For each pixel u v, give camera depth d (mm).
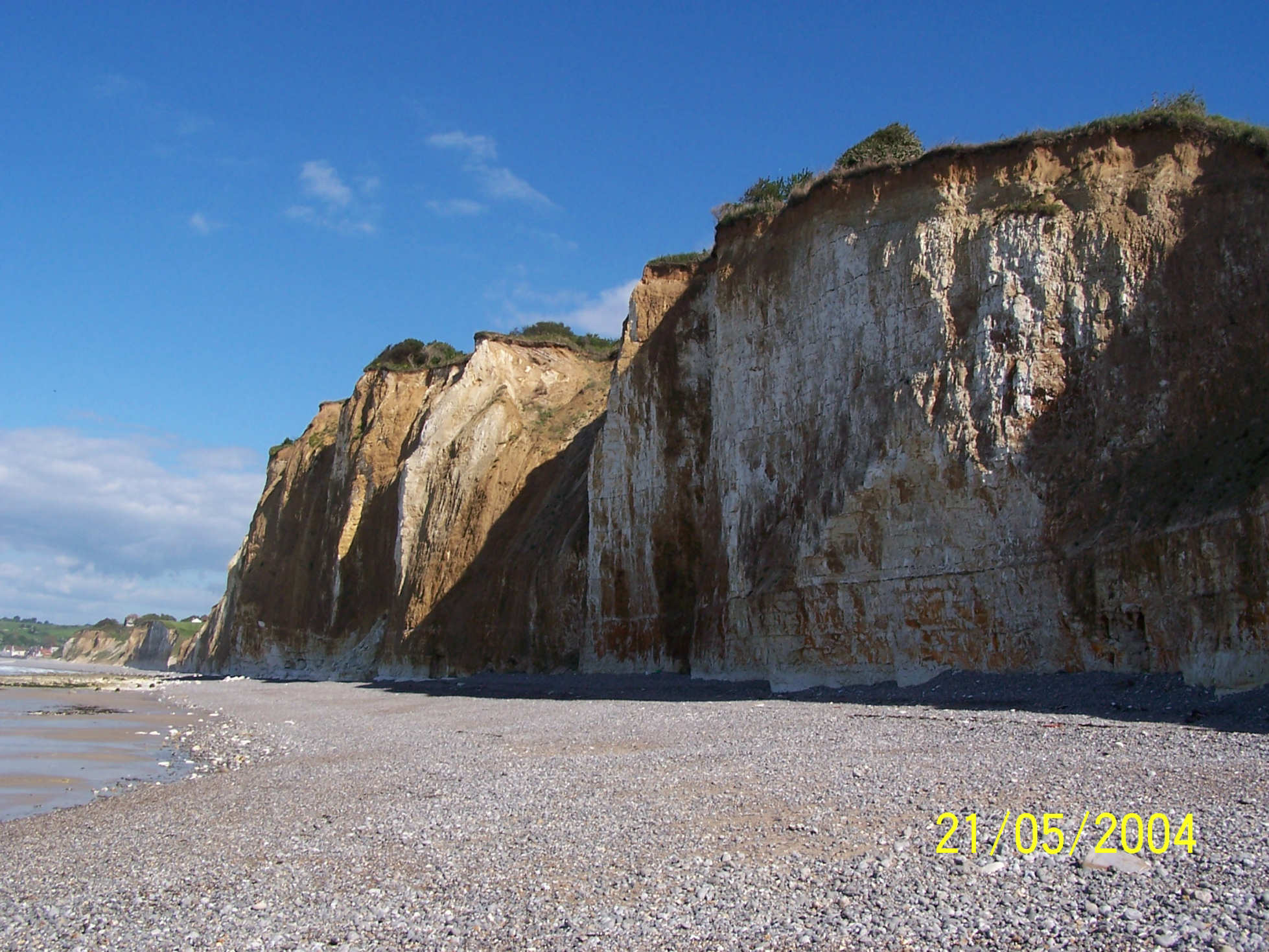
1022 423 21266
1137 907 6949
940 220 24500
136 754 23547
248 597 69688
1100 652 18609
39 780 19297
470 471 51031
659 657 35156
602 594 38125
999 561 20703
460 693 35906
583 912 8148
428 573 49844
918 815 10078
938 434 22297
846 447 25203
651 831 10570
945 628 21516
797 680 25078
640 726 19828
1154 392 20078
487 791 13953
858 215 27078
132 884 10422
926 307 24047
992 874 7973
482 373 56406
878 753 13883
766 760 14156
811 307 28109
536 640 41625
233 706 37688
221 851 11641
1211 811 9188
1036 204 22953
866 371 25422
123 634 180375
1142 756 11977
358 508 61656
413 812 12883
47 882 10820
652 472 37562
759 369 30094
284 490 72562
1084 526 19578
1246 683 15188
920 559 22234
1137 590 17953
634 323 40375
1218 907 6781
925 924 7070
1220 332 19719
